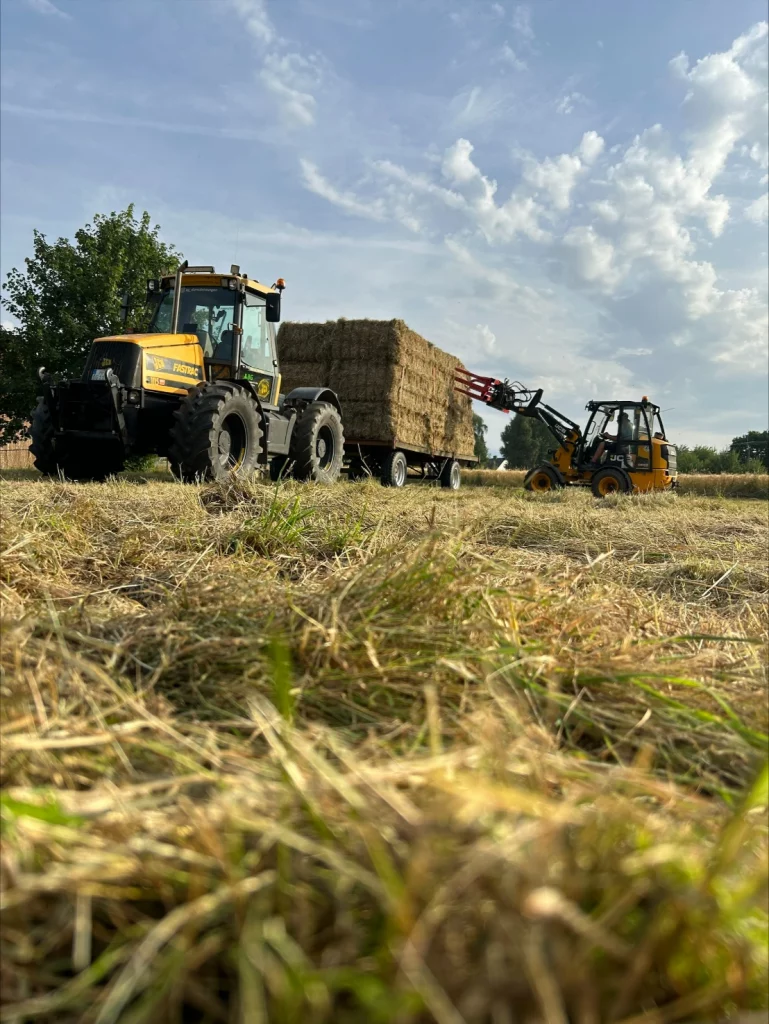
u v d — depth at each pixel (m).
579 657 1.53
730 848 0.61
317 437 9.45
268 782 0.86
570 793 0.85
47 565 2.30
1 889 0.64
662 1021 0.55
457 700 1.28
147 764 1.00
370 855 0.63
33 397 14.84
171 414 7.32
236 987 0.59
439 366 14.63
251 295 7.99
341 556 2.75
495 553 2.67
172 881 0.67
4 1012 0.57
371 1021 0.51
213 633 1.54
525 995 0.49
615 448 14.09
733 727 1.24
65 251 15.27
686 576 3.15
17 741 0.92
